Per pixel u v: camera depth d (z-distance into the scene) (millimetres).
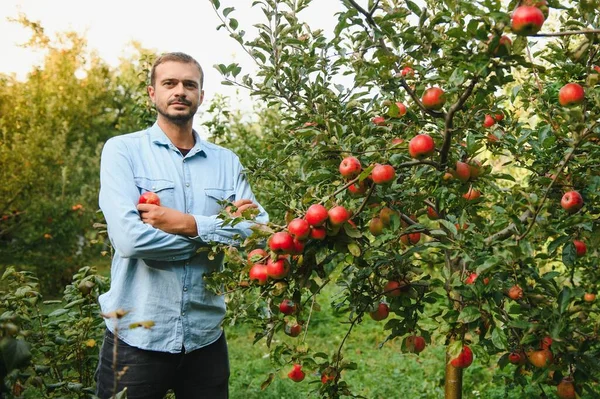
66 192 10844
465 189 2221
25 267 9797
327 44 2750
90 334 3326
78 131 14125
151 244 2305
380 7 2555
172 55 2604
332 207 1949
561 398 2256
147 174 2504
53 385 2500
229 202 2377
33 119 11172
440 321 2105
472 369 4793
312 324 7078
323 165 2281
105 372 2424
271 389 4711
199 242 2406
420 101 2232
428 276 2514
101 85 15391
